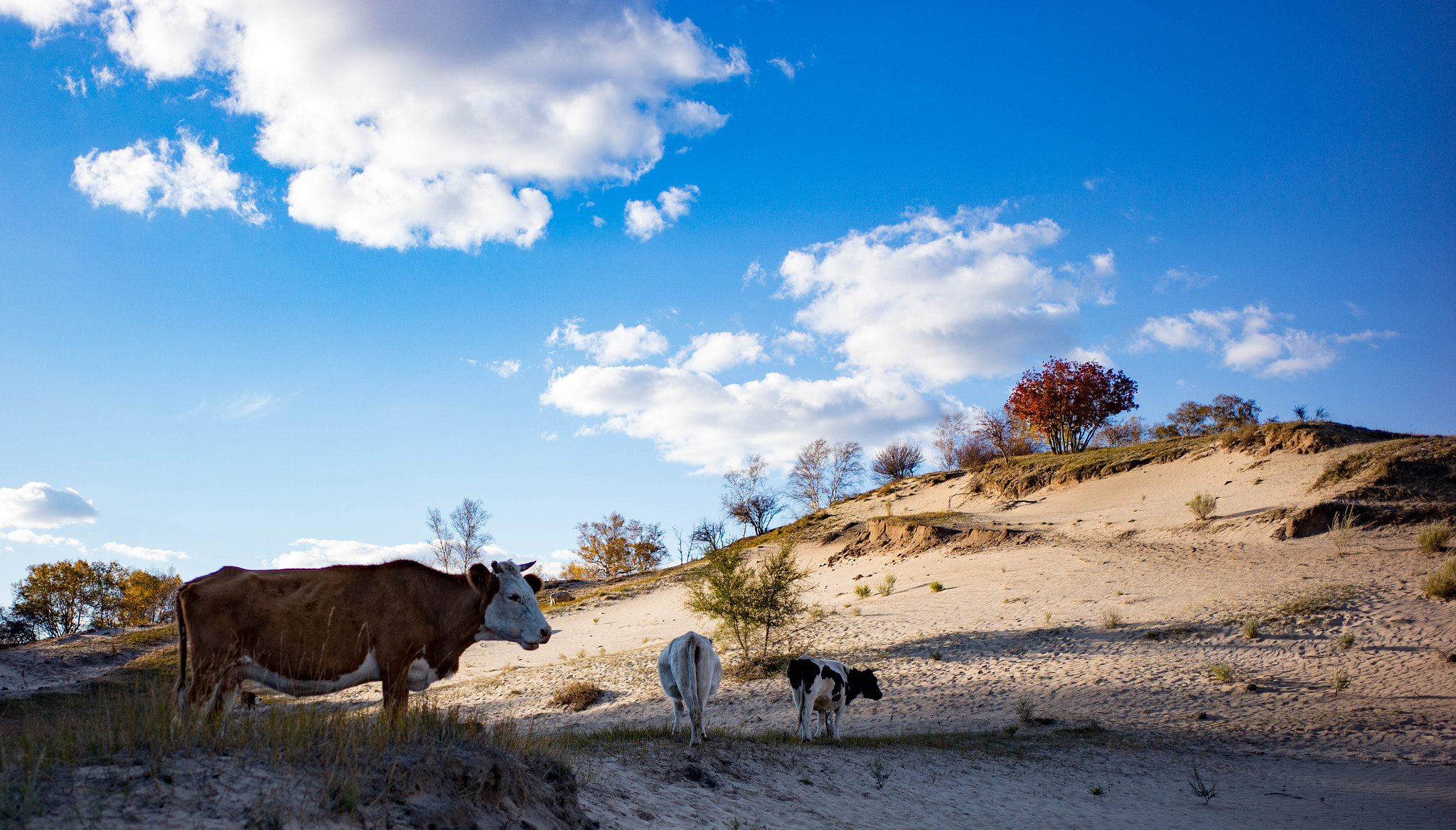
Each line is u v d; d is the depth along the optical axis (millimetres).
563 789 6961
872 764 12656
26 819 4117
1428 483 33875
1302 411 48688
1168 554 33750
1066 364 71938
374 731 6156
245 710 6336
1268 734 16844
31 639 71188
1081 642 24781
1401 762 14672
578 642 39438
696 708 11172
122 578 74375
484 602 7781
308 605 6867
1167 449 52469
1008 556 38969
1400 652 20578
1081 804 12148
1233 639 23234
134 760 5090
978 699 20969
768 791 9961
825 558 51969
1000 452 77562
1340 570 27266
